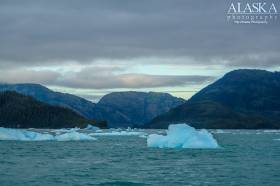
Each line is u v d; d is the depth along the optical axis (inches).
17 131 4576.8
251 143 4097.0
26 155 2637.8
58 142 4151.1
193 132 3206.2
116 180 1565.0
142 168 1932.8
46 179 1579.7
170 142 3218.5
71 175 1689.2
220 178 1611.7
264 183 1497.3
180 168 1929.1
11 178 1601.9
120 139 4958.2
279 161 2240.4
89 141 4409.5
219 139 5191.9
